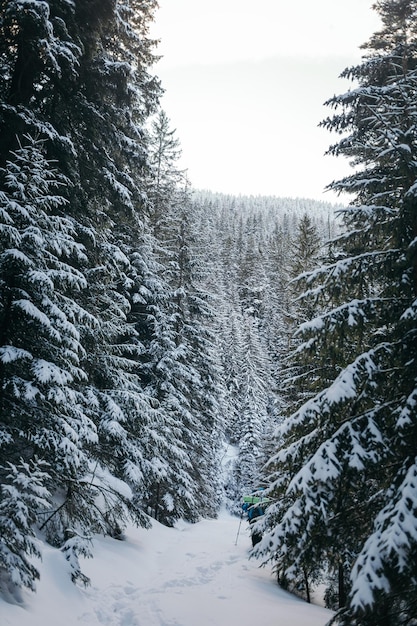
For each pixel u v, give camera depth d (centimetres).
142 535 1533
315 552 616
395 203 746
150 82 1506
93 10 1128
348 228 876
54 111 1175
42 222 820
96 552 1084
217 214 17100
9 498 650
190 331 2448
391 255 707
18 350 750
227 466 4556
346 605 493
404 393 662
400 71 875
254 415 4453
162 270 2272
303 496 618
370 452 590
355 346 771
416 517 482
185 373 2078
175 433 1923
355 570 492
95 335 1184
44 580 763
